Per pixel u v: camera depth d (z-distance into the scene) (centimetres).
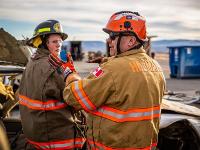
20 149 371
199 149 409
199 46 1850
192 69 1855
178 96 868
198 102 820
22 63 461
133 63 264
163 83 280
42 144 331
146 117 262
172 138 427
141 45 275
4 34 454
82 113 356
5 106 389
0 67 406
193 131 411
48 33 333
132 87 258
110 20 277
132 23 269
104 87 259
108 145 265
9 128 398
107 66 262
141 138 262
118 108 261
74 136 337
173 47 1880
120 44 272
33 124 330
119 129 261
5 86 416
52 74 322
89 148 283
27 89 335
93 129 274
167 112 443
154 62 281
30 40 348
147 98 262
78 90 266
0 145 309
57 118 327
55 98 325
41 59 333
